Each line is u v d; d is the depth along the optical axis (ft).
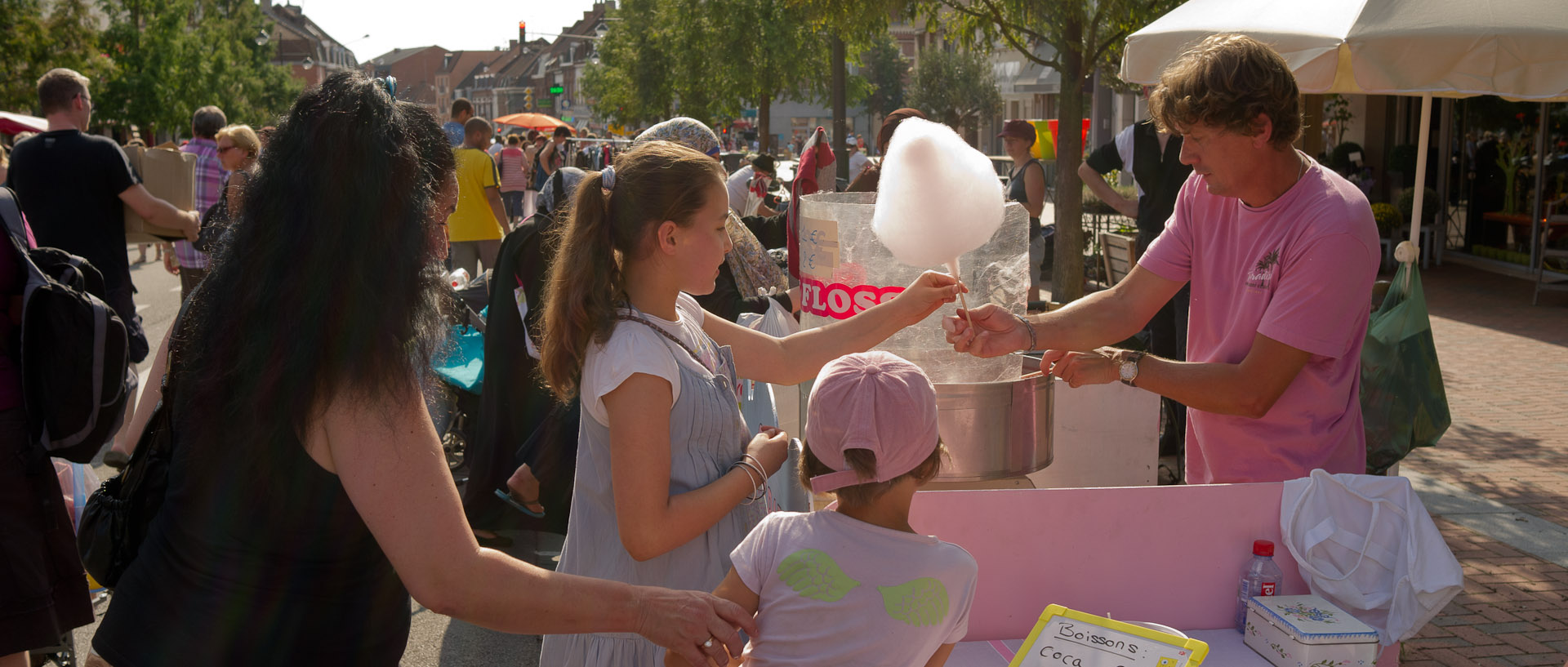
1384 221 44.78
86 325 9.10
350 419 5.07
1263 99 7.75
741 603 6.64
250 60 180.24
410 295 5.21
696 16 96.32
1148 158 20.66
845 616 6.36
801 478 6.80
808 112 212.23
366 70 5.50
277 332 5.00
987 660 8.02
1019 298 9.52
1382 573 8.14
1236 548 8.54
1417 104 49.32
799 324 11.01
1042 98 122.83
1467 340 30.83
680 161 6.59
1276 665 7.84
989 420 8.77
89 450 9.37
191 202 23.97
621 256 6.77
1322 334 7.97
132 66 117.39
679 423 6.60
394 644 5.80
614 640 6.89
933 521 8.23
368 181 5.09
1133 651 7.10
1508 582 13.83
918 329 9.61
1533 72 11.83
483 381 13.71
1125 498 8.39
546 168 73.46
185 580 5.37
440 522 5.22
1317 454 8.59
